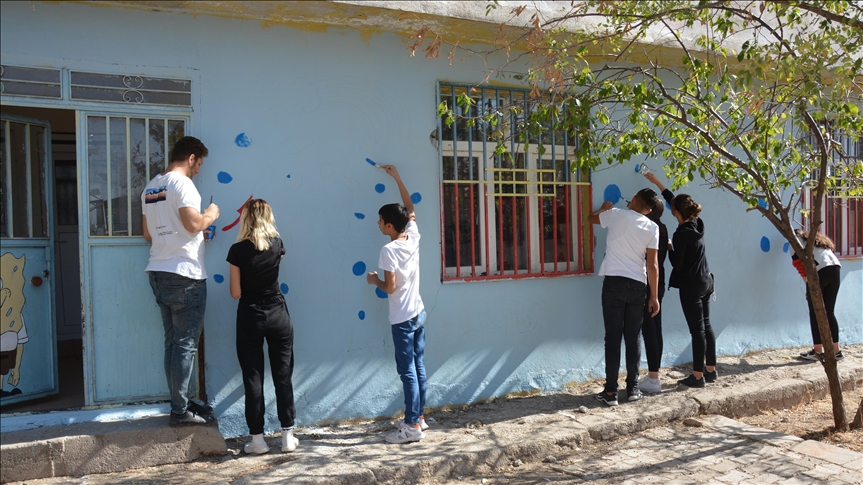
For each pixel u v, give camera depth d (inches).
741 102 196.1
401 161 197.8
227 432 177.9
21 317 175.2
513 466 168.7
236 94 177.5
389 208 172.4
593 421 187.9
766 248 270.2
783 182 181.9
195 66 173.2
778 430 196.9
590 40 186.7
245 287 161.2
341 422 191.2
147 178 171.5
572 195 230.1
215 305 176.2
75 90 162.6
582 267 229.8
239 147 177.9
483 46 209.6
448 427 187.3
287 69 183.0
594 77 184.1
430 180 202.1
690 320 219.5
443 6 183.0
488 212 215.9
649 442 183.3
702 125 200.5
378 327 195.9
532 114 181.0
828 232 293.3
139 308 171.3
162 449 158.2
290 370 167.8
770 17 243.3
